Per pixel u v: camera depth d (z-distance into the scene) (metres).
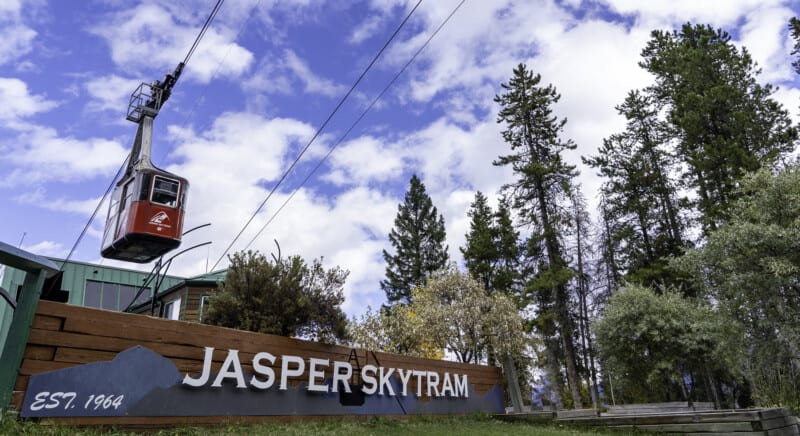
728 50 31.48
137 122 20.19
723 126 29.45
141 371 7.67
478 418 13.23
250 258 11.44
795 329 16.38
